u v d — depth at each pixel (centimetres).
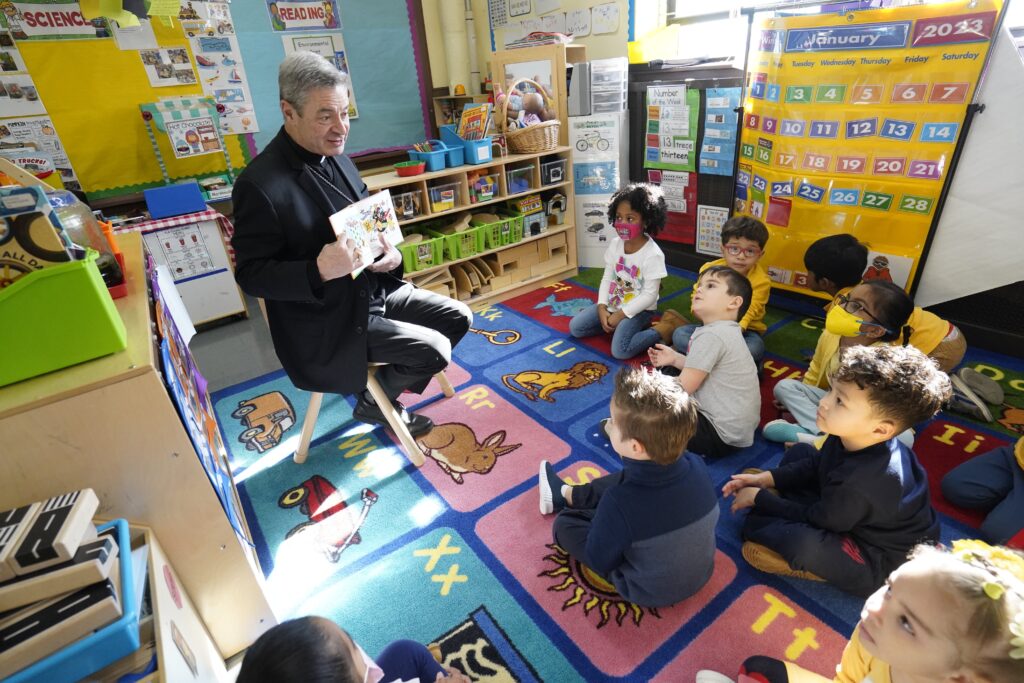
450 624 126
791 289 262
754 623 121
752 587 130
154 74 298
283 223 148
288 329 159
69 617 66
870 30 203
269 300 157
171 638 80
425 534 152
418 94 386
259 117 334
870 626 77
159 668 70
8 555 66
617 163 302
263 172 146
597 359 236
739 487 144
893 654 74
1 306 80
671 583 118
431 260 270
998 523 133
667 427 105
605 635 121
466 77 398
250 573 111
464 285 289
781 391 186
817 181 235
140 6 192
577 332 254
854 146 220
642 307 231
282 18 325
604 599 130
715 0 285
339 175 172
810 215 243
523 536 149
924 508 117
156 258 281
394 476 176
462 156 272
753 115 251
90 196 298
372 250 168
